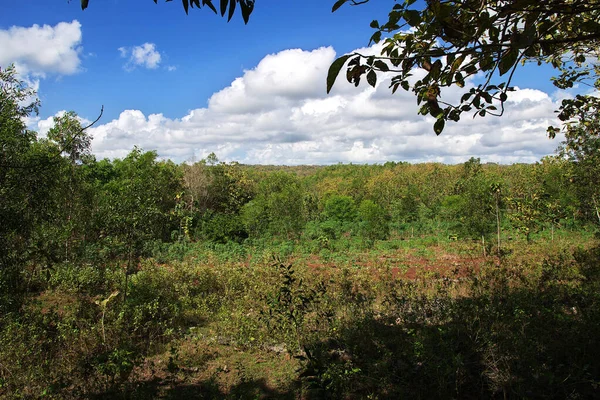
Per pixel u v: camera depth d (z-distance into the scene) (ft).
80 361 15.10
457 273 29.58
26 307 21.35
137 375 14.66
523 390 9.96
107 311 21.84
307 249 56.90
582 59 9.89
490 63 5.32
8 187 18.17
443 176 121.49
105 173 84.48
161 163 90.89
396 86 5.82
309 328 18.80
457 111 6.08
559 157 29.30
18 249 20.16
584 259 26.21
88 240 30.14
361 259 46.60
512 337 11.63
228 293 27.84
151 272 30.27
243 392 13.98
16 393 13.12
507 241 53.11
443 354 11.85
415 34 5.33
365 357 14.24
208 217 83.20
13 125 18.26
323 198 125.80
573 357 11.66
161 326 21.12
